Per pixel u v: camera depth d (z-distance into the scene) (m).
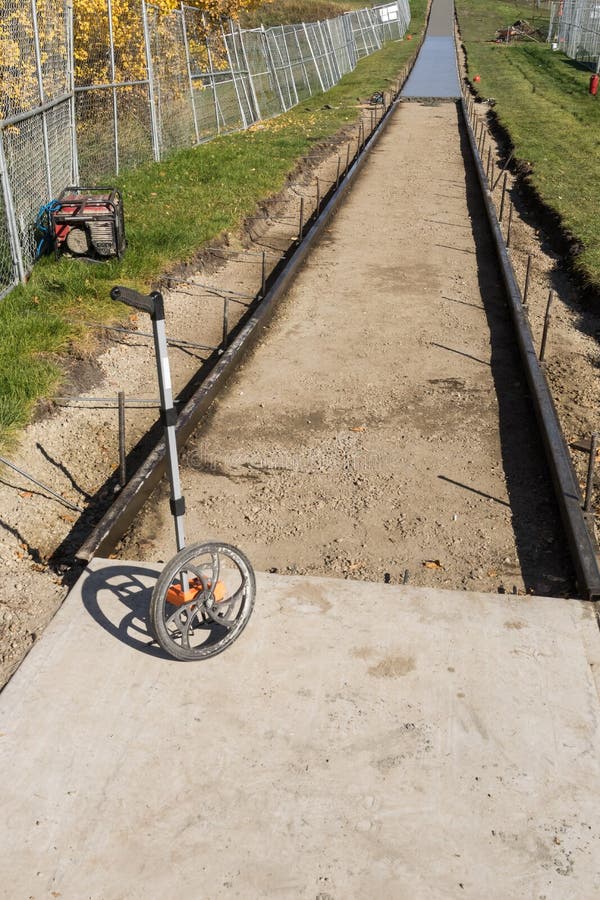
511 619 4.66
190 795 3.57
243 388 8.19
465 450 7.09
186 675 4.21
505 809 3.53
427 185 18.17
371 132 25.83
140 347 8.95
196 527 5.91
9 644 4.56
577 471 6.70
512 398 8.09
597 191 16.39
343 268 12.18
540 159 19.84
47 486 6.27
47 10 11.73
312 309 10.46
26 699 4.03
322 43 39.50
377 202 16.48
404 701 4.07
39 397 7.21
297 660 4.32
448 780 3.65
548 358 9.09
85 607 4.70
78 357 8.23
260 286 11.46
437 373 8.64
